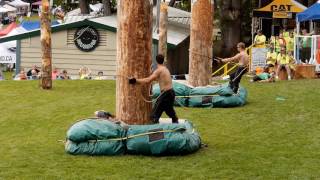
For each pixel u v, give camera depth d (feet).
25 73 172.24
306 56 149.79
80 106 100.68
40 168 59.67
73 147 65.10
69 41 179.83
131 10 67.31
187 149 64.59
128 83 67.87
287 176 56.70
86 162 61.62
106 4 238.27
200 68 112.88
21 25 267.18
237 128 81.56
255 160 62.90
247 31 236.84
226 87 100.01
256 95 112.27
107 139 64.44
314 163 61.57
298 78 142.72
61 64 180.65
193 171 58.44
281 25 208.64
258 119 88.07
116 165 60.44
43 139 75.20
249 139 74.18
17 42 182.91
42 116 92.22
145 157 63.62
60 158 63.46
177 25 219.82
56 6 358.02
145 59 68.28
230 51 214.07
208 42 113.09
